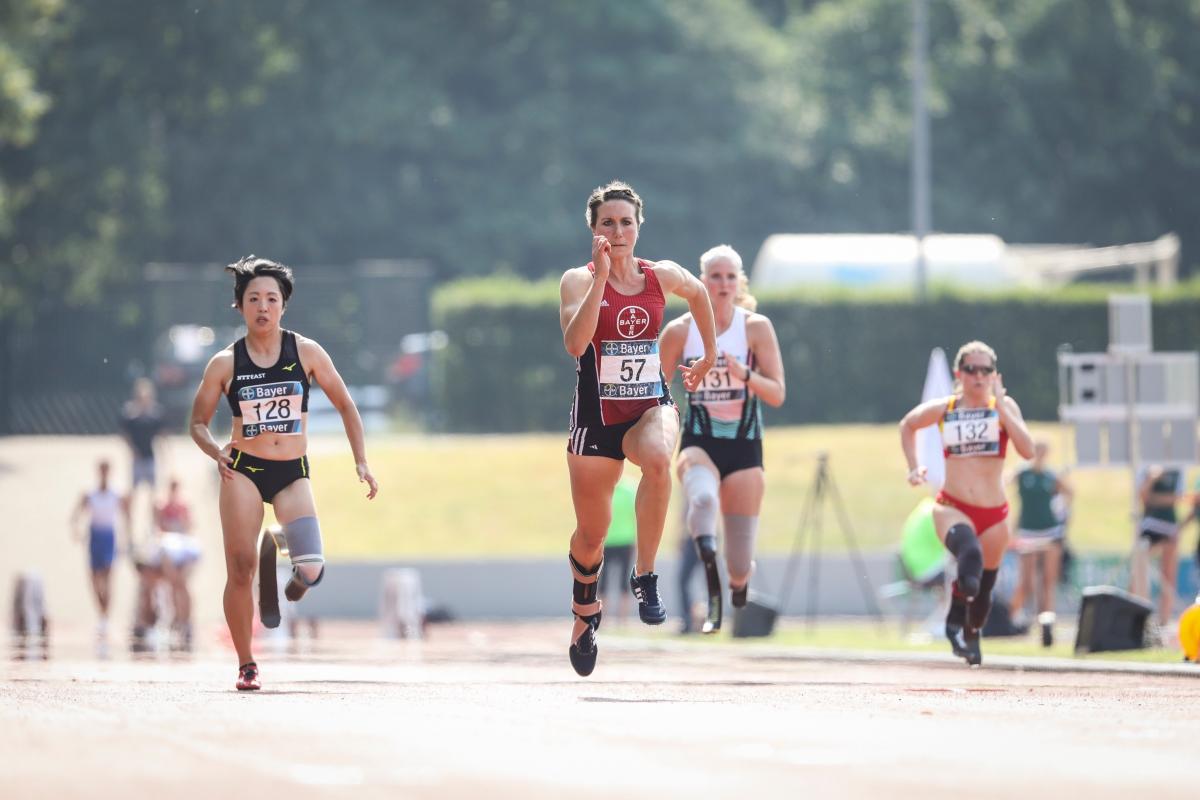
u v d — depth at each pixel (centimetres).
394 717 2244
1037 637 6588
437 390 15350
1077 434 5984
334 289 17925
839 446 11794
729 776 1678
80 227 19562
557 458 11744
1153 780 1700
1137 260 16088
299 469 3050
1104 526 10219
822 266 15238
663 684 3422
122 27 19788
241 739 1941
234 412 3038
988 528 4231
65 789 1528
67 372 16900
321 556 3006
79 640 7488
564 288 2839
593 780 1636
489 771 1691
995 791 1608
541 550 10081
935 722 2266
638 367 2822
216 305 17188
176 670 4169
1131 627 5103
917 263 15050
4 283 18612
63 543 10319
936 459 7181
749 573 3759
